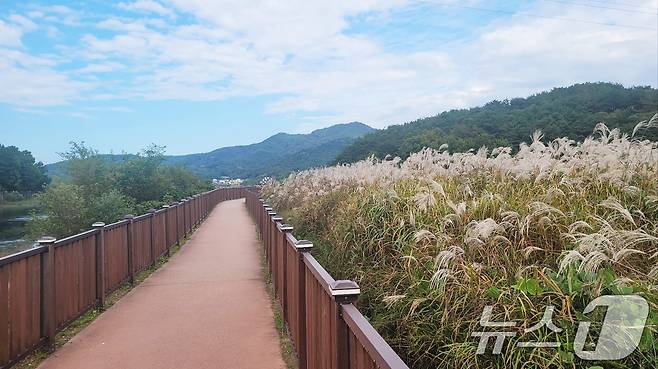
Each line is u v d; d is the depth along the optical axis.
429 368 3.22
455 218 4.50
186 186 25.52
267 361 4.20
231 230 15.77
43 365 4.18
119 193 14.60
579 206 4.45
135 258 7.75
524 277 3.22
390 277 4.29
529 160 5.88
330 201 8.54
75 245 5.27
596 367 2.40
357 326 1.96
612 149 5.70
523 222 3.92
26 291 4.16
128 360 4.25
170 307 6.04
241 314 5.68
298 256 3.84
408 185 6.62
